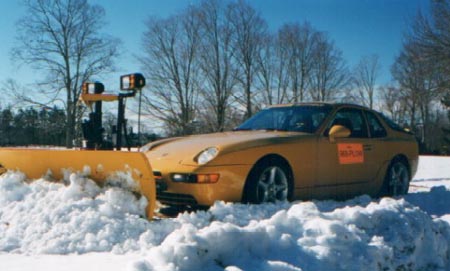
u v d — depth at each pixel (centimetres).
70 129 3128
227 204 421
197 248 246
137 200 395
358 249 295
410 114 5144
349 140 555
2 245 329
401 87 4488
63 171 436
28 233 346
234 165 444
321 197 524
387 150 607
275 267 254
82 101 606
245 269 251
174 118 3684
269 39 3859
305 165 501
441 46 2395
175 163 448
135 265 238
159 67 3703
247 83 3722
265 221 303
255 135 498
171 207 491
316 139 517
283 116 575
